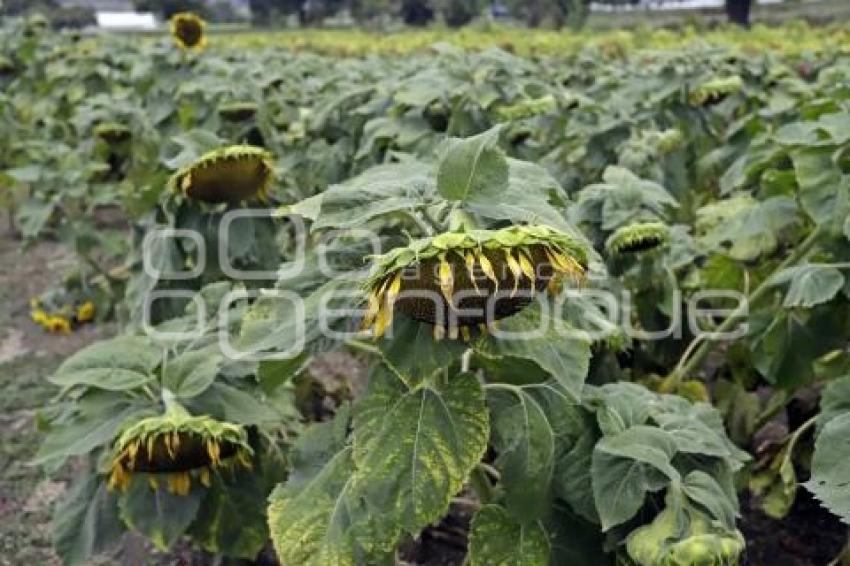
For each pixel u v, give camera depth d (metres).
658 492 1.97
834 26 16.62
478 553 1.98
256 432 2.52
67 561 2.45
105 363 2.35
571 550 2.01
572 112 4.72
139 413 2.24
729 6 22.77
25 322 5.53
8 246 7.11
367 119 4.20
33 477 3.74
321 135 4.54
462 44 13.84
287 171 4.15
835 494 1.84
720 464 2.00
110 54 8.60
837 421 1.93
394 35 18.25
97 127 6.09
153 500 2.38
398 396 1.79
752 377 3.26
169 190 3.00
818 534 3.16
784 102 4.52
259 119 4.69
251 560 2.84
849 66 5.12
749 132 4.17
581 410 2.03
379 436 1.75
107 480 2.47
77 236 5.42
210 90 5.16
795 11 26.25
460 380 1.80
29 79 8.80
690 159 4.80
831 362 3.01
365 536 1.87
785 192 3.08
